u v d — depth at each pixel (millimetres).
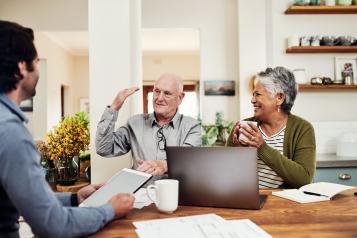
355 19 3547
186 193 1265
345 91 3508
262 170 1821
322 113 3508
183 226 997
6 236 947
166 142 2109
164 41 6996
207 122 4168
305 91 3500
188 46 7516
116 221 1067
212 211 1180
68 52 7695
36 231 881
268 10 3666
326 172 2750
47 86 5984
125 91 2045
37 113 5891
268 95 1824
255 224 1014
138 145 2127
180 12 4211
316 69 3529
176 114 2166
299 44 3449
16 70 927
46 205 868
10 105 929
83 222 920
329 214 1117
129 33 2527
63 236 885
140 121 2195
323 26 3551
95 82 2508
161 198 1149
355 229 967
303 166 1677
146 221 1052
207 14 4203
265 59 3750
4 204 926
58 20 4348
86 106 8258
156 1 4211
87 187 1317
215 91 4164
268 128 1921
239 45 3791
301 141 1778
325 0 3457
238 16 3906
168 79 2102
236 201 1204
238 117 4168
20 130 879
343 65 3514
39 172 895
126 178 1305
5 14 4348
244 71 3768
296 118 1885
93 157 2463
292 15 3559
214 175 1229
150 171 1536
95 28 2516
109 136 2043
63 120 2217
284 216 1100
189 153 1257
